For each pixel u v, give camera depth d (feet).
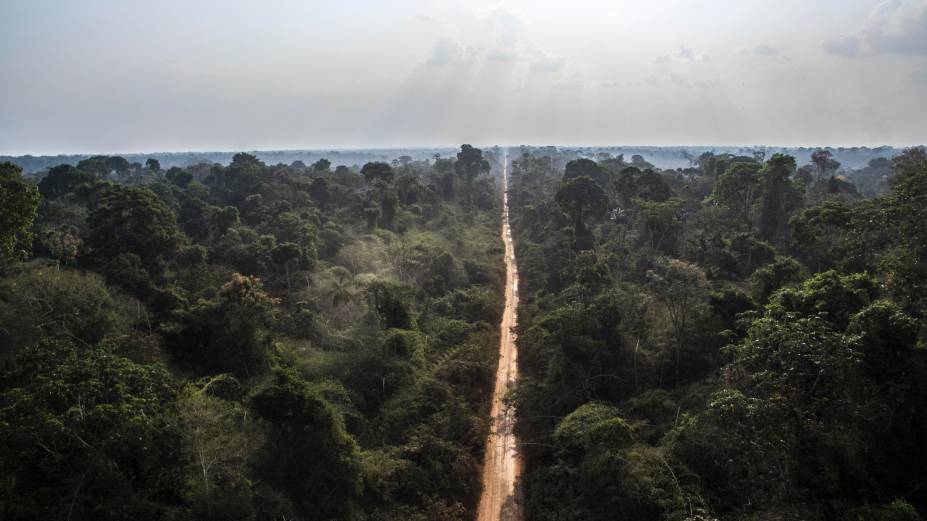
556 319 115.55
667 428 87.92
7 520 52.24
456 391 117.60
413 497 85.61
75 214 200.85
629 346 112.68
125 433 59.62
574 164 336.90
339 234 217.36
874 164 481.46
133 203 147.02
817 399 67.62
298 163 613.11
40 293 98.07
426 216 309.22
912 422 66.95
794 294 87.86
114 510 57.11
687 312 114.32
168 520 60.90
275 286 161.07
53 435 55.52
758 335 74.74
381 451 92.99
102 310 103.86
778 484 64.54
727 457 70.44
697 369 105.40
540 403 108.06
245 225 221.46
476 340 143.43
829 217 147.02
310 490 75.41
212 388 92.43
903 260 90.17
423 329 146.72
